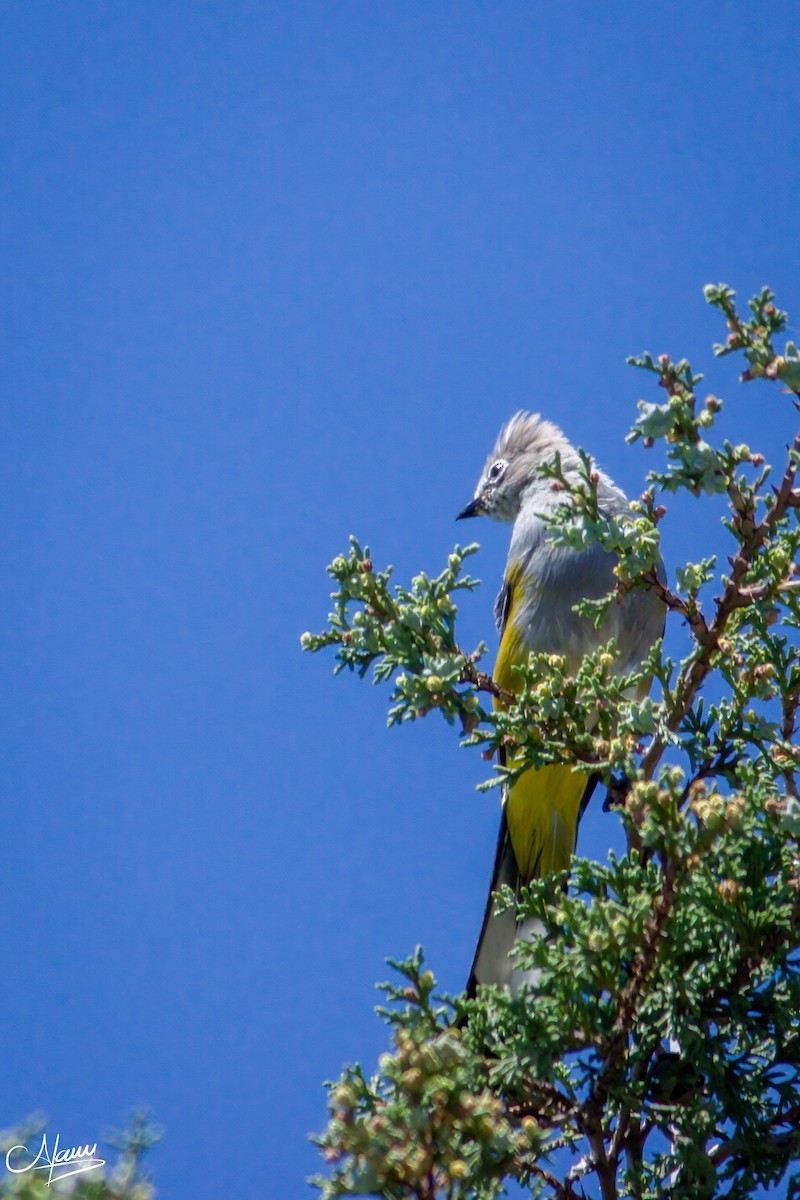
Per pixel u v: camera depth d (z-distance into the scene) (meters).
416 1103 6.16
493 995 7.61
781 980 7.75
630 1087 7.48
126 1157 6.10
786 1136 7.47
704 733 8.55
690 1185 7.52
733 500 8.09
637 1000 7.44
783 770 8.41
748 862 7.54
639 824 7.18
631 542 8.34
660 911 7.22
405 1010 7.56
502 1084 7.52
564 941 7.63
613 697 8.70
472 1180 6.71
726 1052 7.59
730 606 8.35
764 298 7.41
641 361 7.71
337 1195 6.19
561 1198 7.61
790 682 8.81
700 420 7.70
